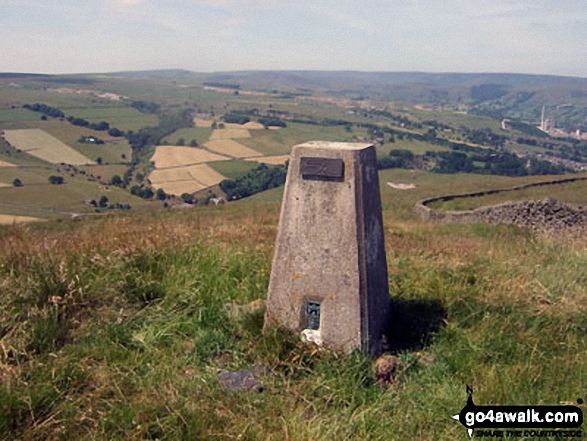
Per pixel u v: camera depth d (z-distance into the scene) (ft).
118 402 11.34
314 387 12.76
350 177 14.48
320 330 14.94
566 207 58.34
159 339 14.61
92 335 14.26
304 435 10.77
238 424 11.02
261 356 14.23
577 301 17.95
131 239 21.15
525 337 15.52
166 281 18.02
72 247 20.11
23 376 11.89
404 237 36.14
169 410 11.01
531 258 26.35
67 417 10.86
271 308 15.46
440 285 19.35
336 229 14.65
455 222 63.57
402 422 11.64
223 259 20.27
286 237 15.19
